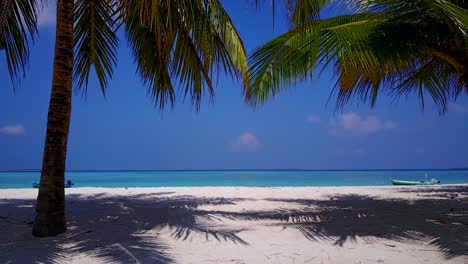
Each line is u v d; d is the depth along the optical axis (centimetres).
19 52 547
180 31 587
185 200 925
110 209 747
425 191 1203
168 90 666
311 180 4634
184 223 581
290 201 901
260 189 1277
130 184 3638
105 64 682
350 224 575
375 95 904
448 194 1080
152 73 691
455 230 523
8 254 404
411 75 885
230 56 644
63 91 500
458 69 701
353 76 793
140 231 528
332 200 925
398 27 617
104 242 458
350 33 577
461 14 535
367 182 3969
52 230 497
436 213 689
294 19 555
